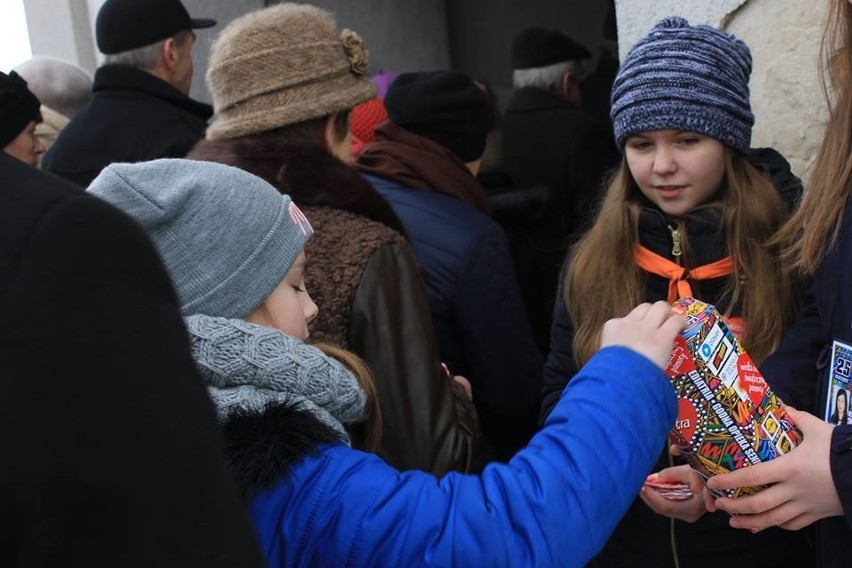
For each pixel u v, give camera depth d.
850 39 1.52
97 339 0.67
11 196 0.70
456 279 2.22
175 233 1.19
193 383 0.71
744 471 1.31
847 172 1.43
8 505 0.64
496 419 2.33
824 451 1.30
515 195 2.99
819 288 1.45
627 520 1.76
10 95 2.71
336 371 1.19
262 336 1.14
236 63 1.93
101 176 1.21
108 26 2.85
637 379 1.17
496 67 4.93
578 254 1.87
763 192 1.74
